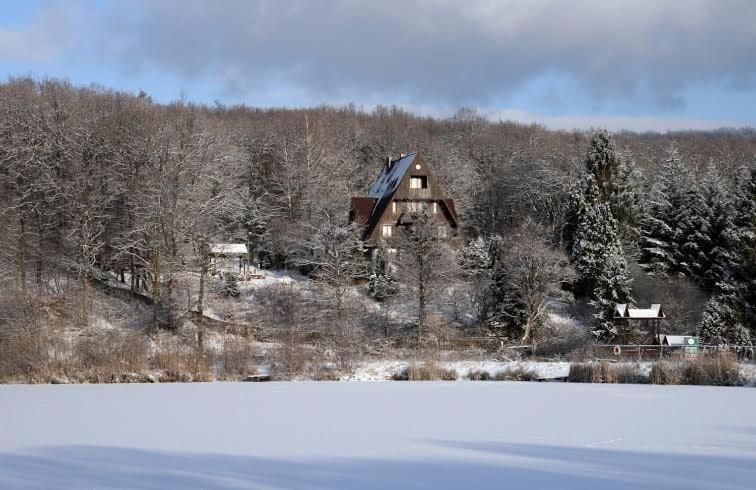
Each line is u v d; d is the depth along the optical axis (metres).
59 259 58.09
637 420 26.56
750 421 26.30
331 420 26.72
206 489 16.06
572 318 60.34
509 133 131.75
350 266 60.94
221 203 60.22
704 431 24.09
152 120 65.00
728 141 136.75
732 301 52.69
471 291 59.75
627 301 56.53
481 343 54.97
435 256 57.66
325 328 52.59
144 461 19.12
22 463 18.95
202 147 62.16
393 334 55.88
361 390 37.16
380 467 18.31
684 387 38.12
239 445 21.53
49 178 58.94
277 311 59.41
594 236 61.69
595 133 69.81
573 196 69.00
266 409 29.84
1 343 43.97
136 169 59.97
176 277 54.59
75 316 52.44
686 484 16.42
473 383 40.97
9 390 37.50
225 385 40.09
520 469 18.06
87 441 22.30
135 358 44.25
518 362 47.75
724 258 60.66
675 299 59.38
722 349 43.75
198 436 23.22
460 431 24.12
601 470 17.84
